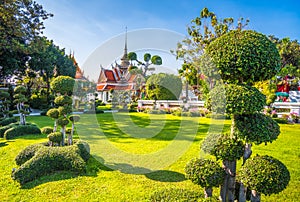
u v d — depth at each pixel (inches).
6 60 576.7
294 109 449.4
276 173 77.0
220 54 82.5
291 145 231.9
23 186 132.9
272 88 460.4
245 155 87.9
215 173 85.8
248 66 78.2
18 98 296.4
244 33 84.4
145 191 127.1
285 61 782.5
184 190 102.4
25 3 455.8
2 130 279.9
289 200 117.2
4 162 174.7
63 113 190.4
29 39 496.1
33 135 276.8
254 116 83.4
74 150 166.9
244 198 88.9
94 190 128.3
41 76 737.6
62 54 812.0
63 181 139.3
